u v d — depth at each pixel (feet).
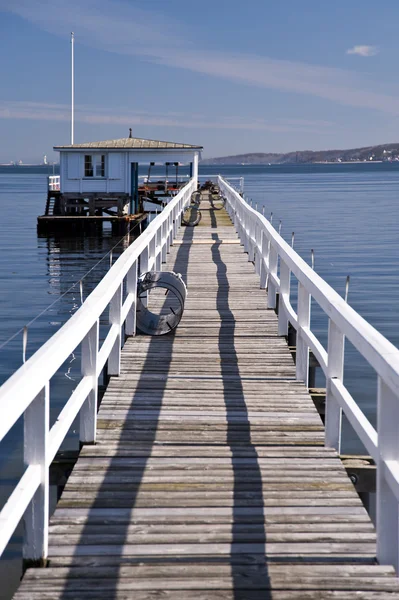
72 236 132.57
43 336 55.52
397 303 69.31
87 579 13.19
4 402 10.40
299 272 23.25
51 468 19.17
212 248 63.26
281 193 317.63
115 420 22.07
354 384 41.37
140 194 144.25
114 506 16.35
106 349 22.26
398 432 13.19
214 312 37.45
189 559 14.17
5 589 19.51
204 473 18.20
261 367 27.94
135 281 32.17
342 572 13.35
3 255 110.63
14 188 391.24
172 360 28.73
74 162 127.75
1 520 11.55
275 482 17.66
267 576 13.26
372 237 133.69
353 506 16.40
